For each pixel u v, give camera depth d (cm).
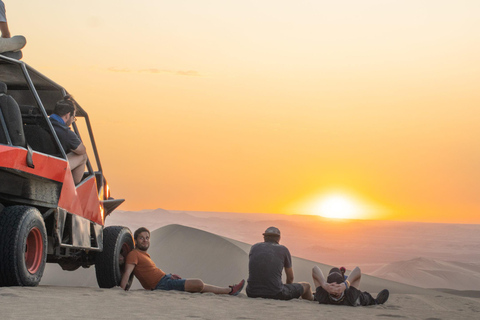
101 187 961
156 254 3158
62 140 810
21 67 754
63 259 946
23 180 698
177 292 881
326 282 912
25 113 782
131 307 586
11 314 471
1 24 759
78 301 595
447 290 7912
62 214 778
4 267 672
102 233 933
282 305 780
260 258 948
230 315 589
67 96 849
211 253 3083
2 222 680
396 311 824
